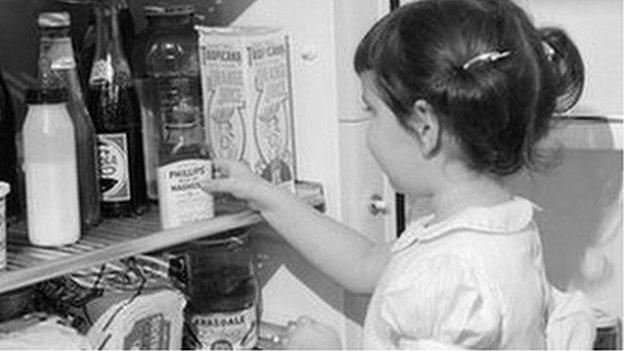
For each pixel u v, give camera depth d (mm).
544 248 1435
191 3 1466
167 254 1394
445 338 1138
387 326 1187
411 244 1216
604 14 1285
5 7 1377
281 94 1338
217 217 1268
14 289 1171
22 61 1402
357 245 1324
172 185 1211
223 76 1289
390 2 1350
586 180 1381
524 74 1138
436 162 1186
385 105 1188
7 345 1155
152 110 1286
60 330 1203
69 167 1131
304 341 1360
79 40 1356
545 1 1329
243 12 1418
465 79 1118
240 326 1397
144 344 1245
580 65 1229
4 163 1233
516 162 1180
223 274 1394
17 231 1197
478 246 1156
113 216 1262
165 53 1295
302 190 1369
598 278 1400
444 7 1161
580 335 1256
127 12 1353
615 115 1288
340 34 1325
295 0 1356
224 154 1309
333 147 1358
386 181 1400
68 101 1170
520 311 1157
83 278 1295
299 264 1439
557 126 1282
